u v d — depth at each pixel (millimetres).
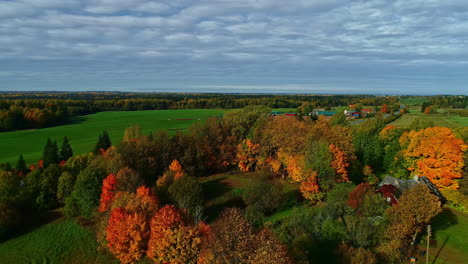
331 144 59562
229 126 89438
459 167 53812
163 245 34281
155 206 43094
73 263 40844
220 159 80375
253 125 88562
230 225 30047
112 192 49938
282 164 73625
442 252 38188
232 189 66312
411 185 50719
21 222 51344
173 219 36312
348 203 44531
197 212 45906
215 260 27875
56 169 61094
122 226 37438
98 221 51312
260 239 27719
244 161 78750
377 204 42406
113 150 70500
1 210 48062
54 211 57031
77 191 53562
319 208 47844
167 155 73500
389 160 73125
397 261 34969
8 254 43344
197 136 81625
